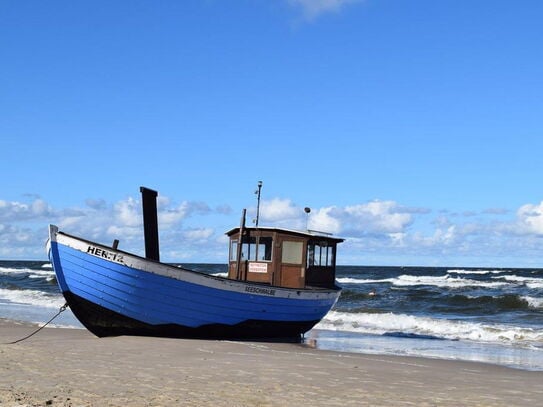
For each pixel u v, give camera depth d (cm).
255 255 1812
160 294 1526
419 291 4928
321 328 2342
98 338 1611
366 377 1105
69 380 912
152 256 1703
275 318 1709
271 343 1711
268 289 1667
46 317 2498
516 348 1834
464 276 8706
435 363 1413
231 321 1631
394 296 4138
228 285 1595
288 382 987
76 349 1319
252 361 1252
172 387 890
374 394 912
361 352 1647
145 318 1545
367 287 5744
